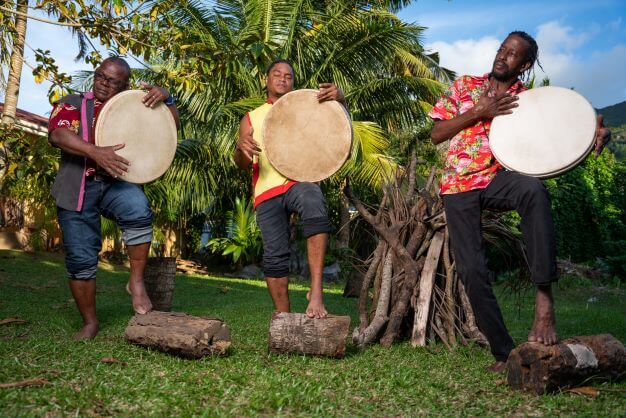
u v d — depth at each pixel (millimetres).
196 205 15109
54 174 5754
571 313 8023
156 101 4148
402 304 4359
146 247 4145
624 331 5820
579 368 2814
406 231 4707
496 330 3314
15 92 7492
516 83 3496
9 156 5684
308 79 13906
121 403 2438
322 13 13680
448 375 3234
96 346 3678
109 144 3959
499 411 2529
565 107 3223
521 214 3115
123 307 6262
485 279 3307
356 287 9008
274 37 13359
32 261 11953
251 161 4188
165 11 5883
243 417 2312
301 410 2445
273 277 4062
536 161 3174
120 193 4086
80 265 4059
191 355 3400
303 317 3598
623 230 18578
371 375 3172
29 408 2301
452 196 3387
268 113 3977
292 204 3926
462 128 3379
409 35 13008
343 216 14875
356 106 14320
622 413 2465
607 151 20078
